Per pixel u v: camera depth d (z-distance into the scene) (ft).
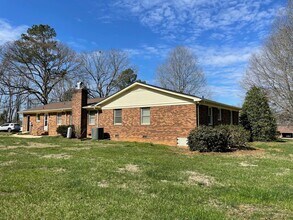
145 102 68.03
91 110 82.02
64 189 20.38
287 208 17.16
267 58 88.53
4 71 135.33
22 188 20.42
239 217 15.35
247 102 81.35
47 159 35.27
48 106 105.50
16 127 127.24
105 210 15.85
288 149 54.24
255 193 20.27
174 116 63.00
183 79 150.30
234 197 19.26
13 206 16.33
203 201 18.35
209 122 66.90
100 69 164.96
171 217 14.96
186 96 60.85
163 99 65.10
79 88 83.66
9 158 36.06
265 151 50.24
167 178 25.18
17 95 148.56
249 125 79.71
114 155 40.73
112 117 74.54
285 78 84.58
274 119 80.18
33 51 138.31
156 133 65.41
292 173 28.76
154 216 15.02
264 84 89.15
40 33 142.72
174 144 62.08
